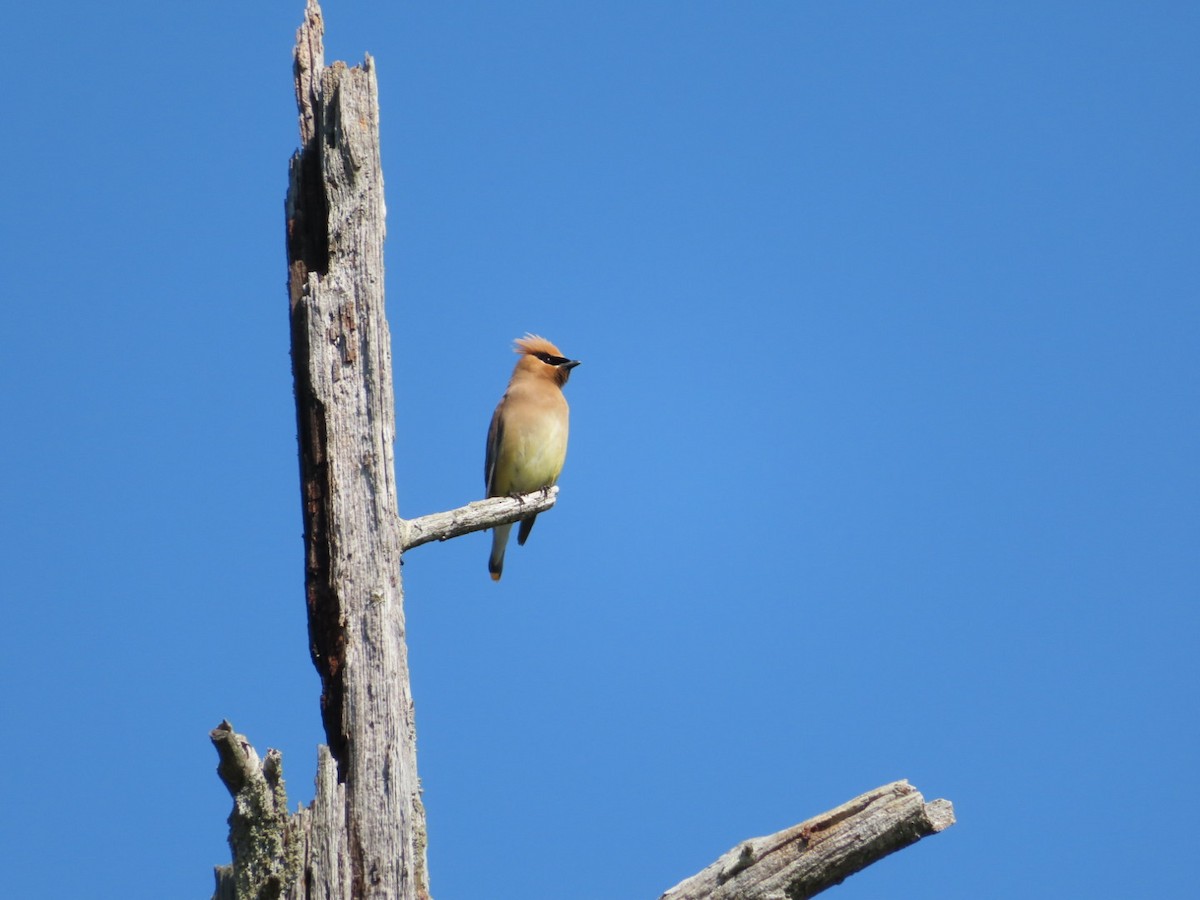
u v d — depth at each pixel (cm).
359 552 1187
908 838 1069
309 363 1223
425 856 1124
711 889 1073
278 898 1046
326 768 1087
